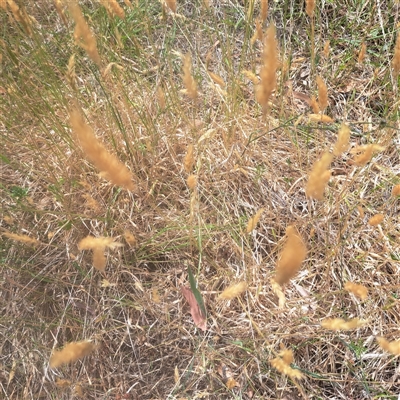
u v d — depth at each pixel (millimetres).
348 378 453
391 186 549
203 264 527
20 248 554
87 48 353
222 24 724
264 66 298
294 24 715
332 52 681
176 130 604
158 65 589
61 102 538
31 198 528
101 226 556
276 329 480
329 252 496
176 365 488
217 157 589
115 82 605
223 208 542
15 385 504
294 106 637
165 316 504
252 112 626
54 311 531
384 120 548
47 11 684
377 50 678
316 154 585
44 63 524
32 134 600
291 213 549
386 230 512
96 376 498
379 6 659
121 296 523
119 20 704
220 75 657
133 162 565
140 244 538
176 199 561
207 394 443
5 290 546
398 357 455
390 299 479
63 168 561
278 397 451
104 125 571
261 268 514
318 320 471
